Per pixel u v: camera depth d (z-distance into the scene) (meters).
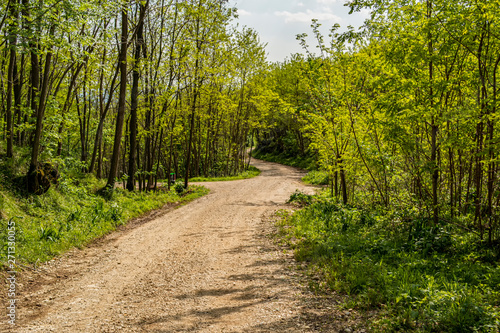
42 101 10.99
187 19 18.75
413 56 7.75
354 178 13.54
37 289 6.51
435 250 7.12
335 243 8.21
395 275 5.76
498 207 7.07
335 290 5.73
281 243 9.35
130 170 18.09
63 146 23.33
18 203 9.95
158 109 19.00
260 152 64.06
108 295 6.21
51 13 9.46
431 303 4.44
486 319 4.07
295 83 35.91
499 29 6.88
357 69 10.90
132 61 16.80
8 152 11.64
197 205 17.38
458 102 8.43
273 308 5.27
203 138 35.28
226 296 5.91
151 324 4.91
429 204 9.20
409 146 8.55
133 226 12.55
